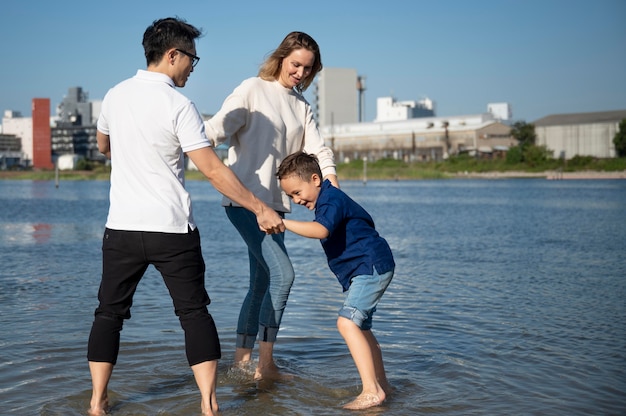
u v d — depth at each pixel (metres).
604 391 4.02
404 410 3.74
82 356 4.68
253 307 4.60
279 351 5.00
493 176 91.19
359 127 135.38
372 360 3.93
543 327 5.66
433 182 70.56
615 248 11.98
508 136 115.81
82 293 7.19
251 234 4.48
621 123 92.19
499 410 3.71
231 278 8.33
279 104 4.64
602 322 5.86
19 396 3.89
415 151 122.12
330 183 4.18
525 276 8.59
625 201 29.83
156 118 3.61
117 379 4.25
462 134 116.19
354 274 4.07
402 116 198.12
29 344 4.96
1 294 7.09
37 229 15.96
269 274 4.49
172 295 3.70
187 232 3.67
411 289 7.55
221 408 3.80
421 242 13.11
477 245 12.55
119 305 3.74
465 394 3.99
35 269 9.03
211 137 4.40
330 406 3.84
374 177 87.31
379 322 5.85
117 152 3.70
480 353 4.86
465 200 32.31
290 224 3.86
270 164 4.56
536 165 95.00
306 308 6.50
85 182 81.31
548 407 3.75
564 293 7.32
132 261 3.67
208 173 3.66
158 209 3.61
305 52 4.58
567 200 31.38
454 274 8.75
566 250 11.70
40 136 140.75
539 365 4.55
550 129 100.31
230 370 4.50
